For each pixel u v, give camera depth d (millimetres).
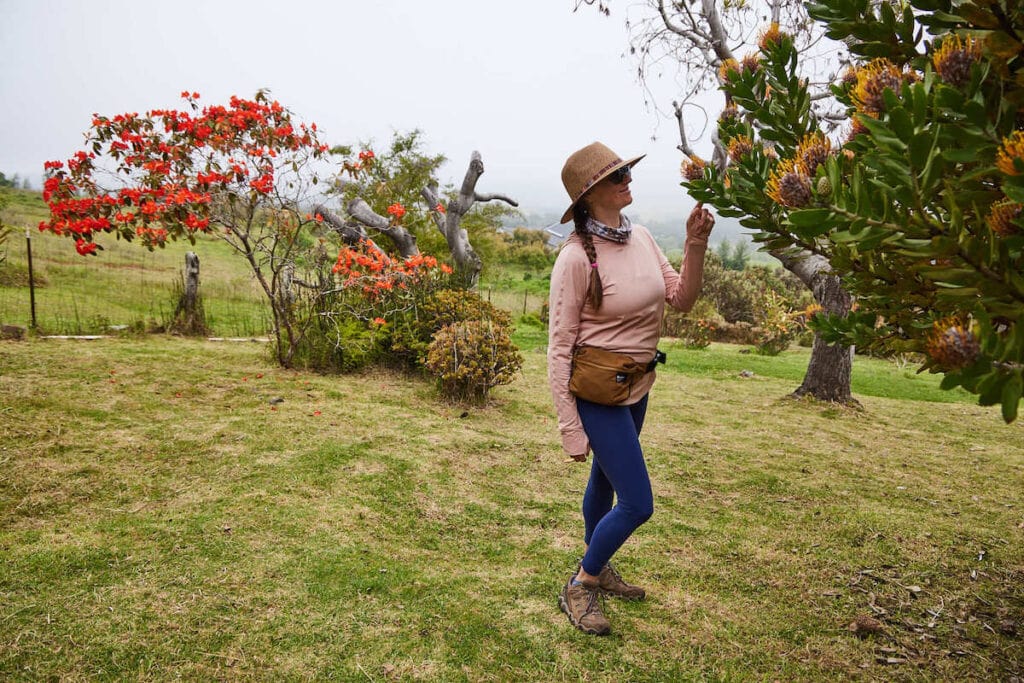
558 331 2186
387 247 12641
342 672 1961
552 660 2117
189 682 1845
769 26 2025
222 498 3248
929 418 7148
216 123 5660
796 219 1292
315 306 6938
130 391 5047
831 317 2037
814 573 2939
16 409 4270
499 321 6609
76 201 5484
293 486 3496
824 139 1466
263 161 5922
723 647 2277
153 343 7512
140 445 3898
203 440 4098
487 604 2457
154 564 2521
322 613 2281
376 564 2707
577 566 2898
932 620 2535
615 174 2152
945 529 3561
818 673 2143
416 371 6992
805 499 4035
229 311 12094
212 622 2162
